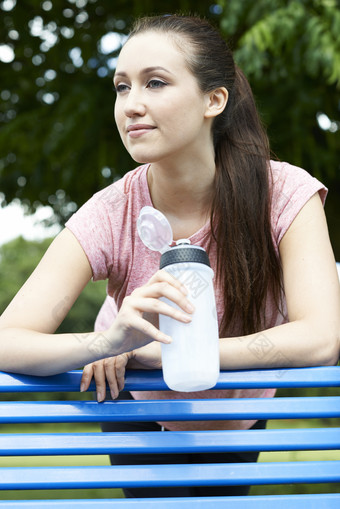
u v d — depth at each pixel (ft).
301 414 3.50
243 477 3.31
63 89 16.16
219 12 15.46
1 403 3.52
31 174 16.79
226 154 4.59
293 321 4.05
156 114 3.89
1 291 61.26
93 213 4.52
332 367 3.65
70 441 3.39
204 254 3.22
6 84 16.57
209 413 3.49
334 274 4.16
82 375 3.69
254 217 4.47
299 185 4.51
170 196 4.57
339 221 15.85
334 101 14.64
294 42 13.43
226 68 4.41
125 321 3.23
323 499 3.22
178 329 3.18
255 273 4.50
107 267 4.63
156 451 3.39
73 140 15.17
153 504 3.17
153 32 4.03
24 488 3.27
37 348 3.59
